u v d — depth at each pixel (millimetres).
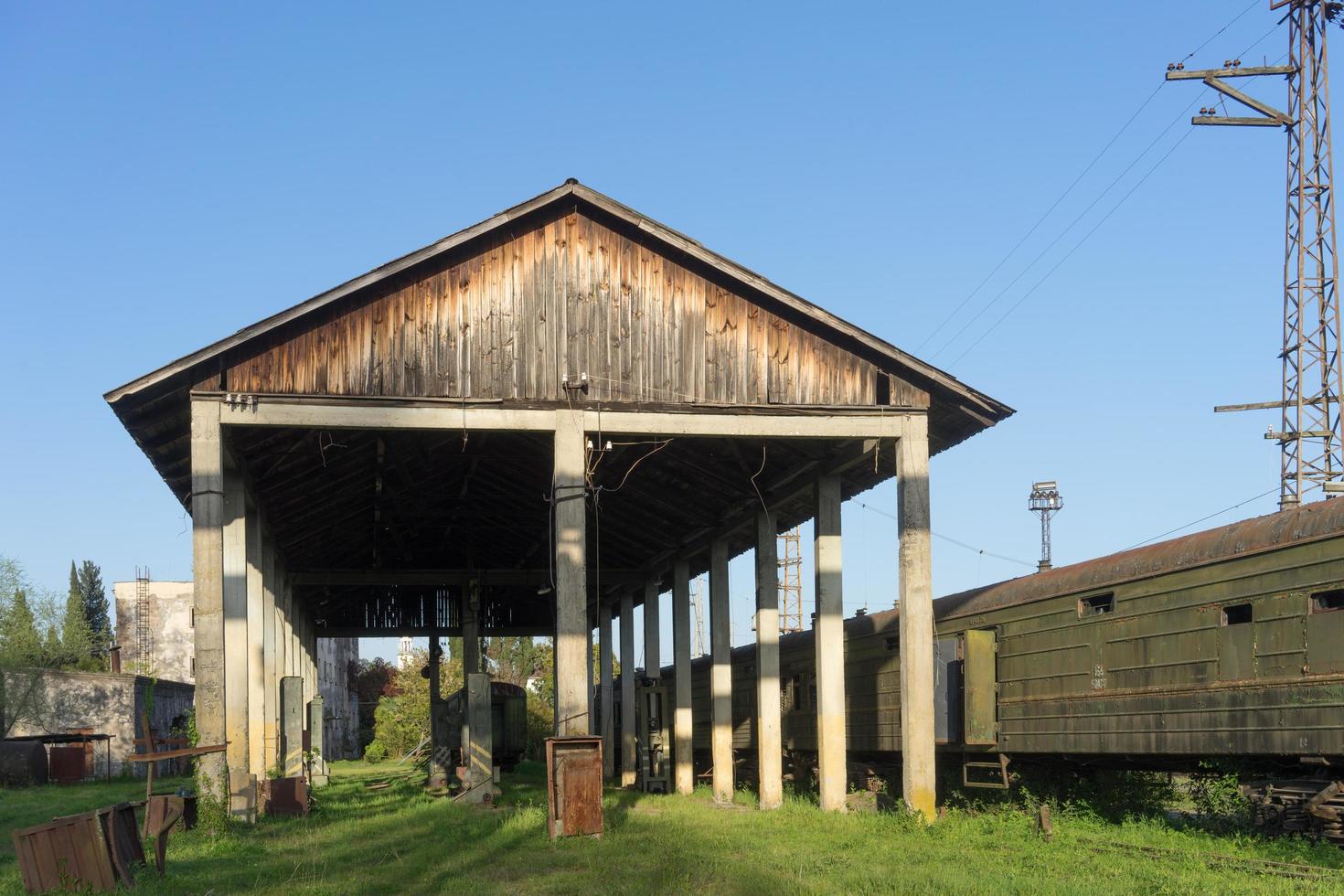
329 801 25906
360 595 41219
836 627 21562
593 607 41062
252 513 24406
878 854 14812
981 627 21172
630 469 22297
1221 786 15406
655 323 19406
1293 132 32531
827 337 20016
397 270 18531
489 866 14523
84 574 89312
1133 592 17234
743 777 32000
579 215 19453
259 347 18281
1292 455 30766
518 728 38969
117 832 12828
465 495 29062
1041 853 14266
